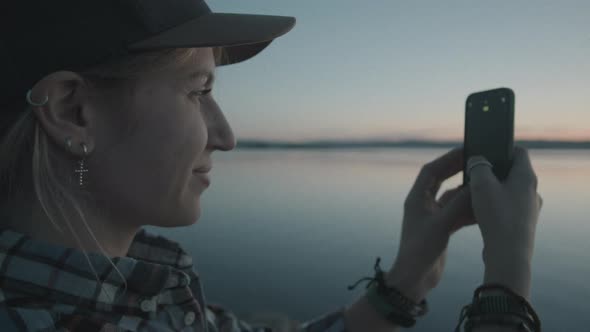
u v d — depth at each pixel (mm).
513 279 688
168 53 570
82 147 541
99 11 525
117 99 557
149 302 603
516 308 659
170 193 595
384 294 973
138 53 552
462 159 1064
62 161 552
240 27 601
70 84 529
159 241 869
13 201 548
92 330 488
